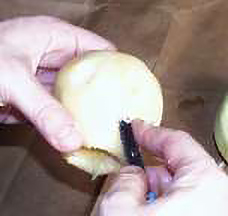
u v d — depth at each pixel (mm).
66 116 260
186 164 226
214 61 398
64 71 288
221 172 224
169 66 399
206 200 214
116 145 272
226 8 428
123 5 448
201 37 413
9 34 306
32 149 373
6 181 359
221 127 328
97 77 275
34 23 319
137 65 287
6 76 275
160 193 240
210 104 376
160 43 411
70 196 348
